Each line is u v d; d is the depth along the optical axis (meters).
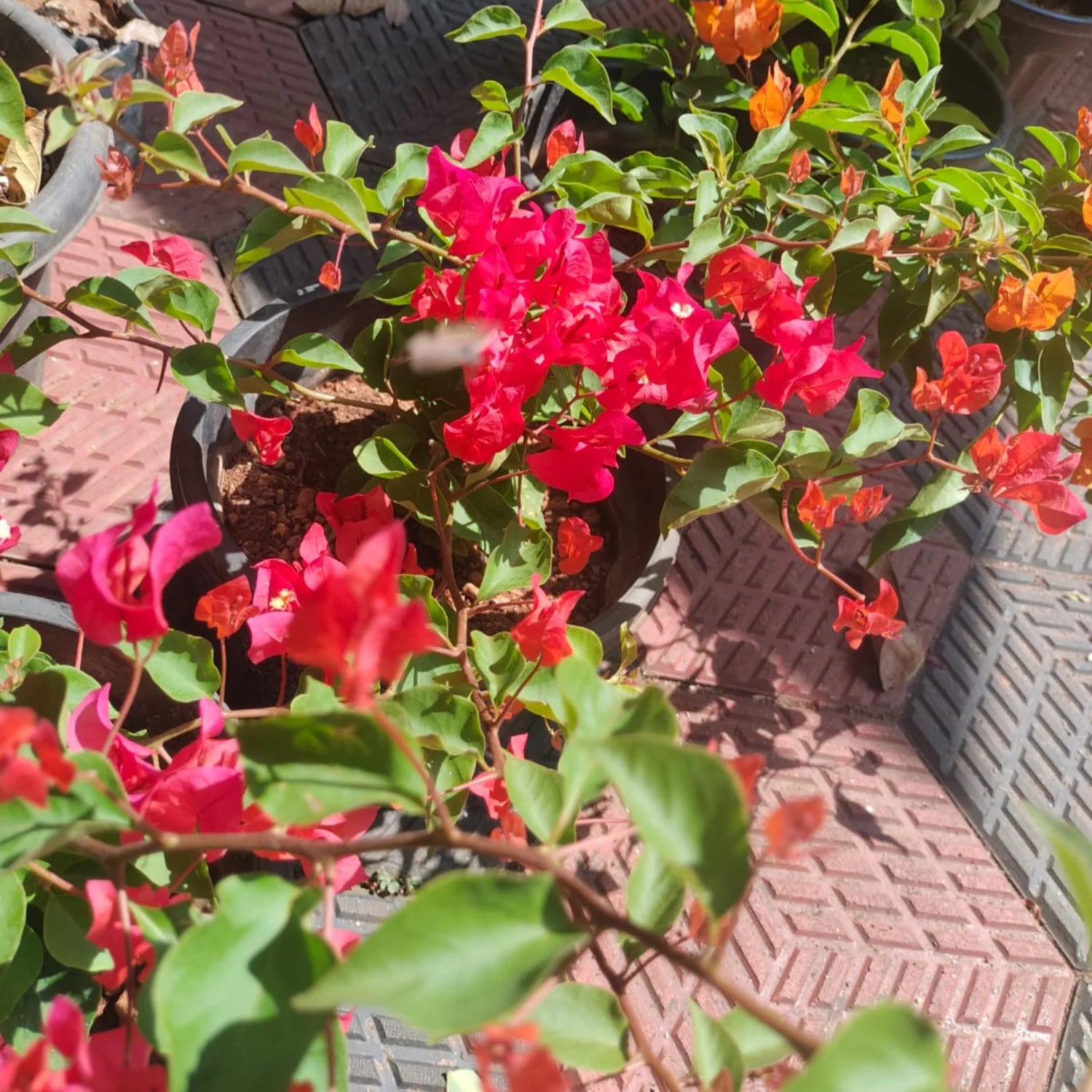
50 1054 0.51
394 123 1.87
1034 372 1.12
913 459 0.98
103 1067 0.44
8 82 0.93
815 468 1.00
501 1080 1.02
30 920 0.75
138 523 0.47
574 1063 0.50
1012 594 1.54
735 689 1.37
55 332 0.91
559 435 0.86
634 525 1.16
